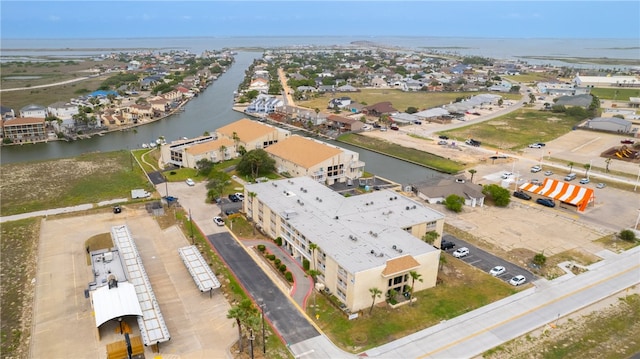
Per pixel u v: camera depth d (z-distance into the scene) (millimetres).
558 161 175125
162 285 85125
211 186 135625
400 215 101125
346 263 78438
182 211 120500
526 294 84250
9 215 116750
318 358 66062
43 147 197375
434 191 132250
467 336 71750
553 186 133125
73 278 87125
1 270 89500
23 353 66562
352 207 104812
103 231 107688
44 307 77750
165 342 68938
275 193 112312
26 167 160000
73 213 118062
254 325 63656
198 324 73875
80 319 74688
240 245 101562
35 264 91938
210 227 110812
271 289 84188
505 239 108125
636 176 157000
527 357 67438
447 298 82250
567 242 106875
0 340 69375
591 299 83062
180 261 94312
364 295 77312
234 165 163625
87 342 69062
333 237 88812
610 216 122938
